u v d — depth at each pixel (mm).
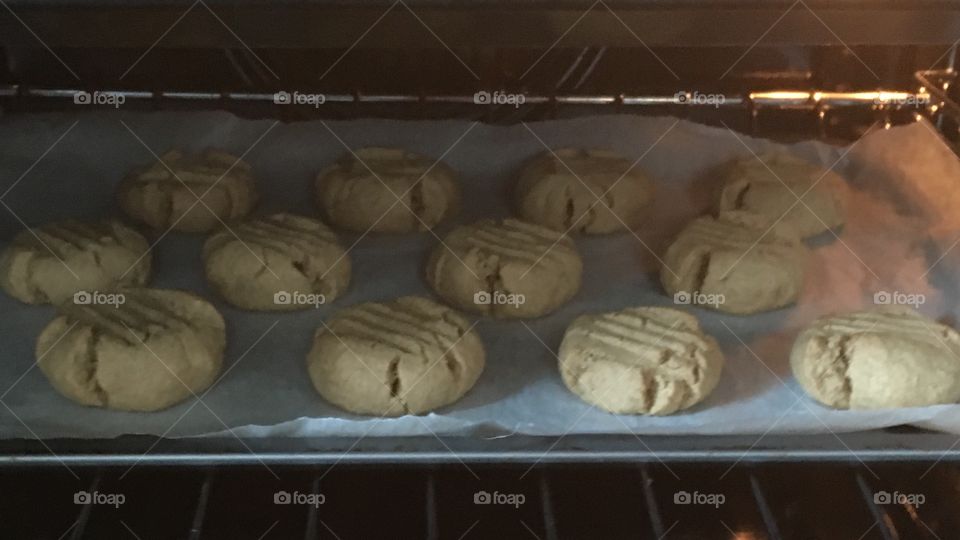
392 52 1173
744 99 1219
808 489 942
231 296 1072
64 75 1146
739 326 1069
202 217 1178
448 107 1243
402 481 943
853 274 1142
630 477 958
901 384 901
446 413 917
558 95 1218
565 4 791
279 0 771
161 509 900
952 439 868
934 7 798
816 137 1285
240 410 924
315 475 942
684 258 1101
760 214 1174
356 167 1226
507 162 1278
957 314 1066
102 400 909
